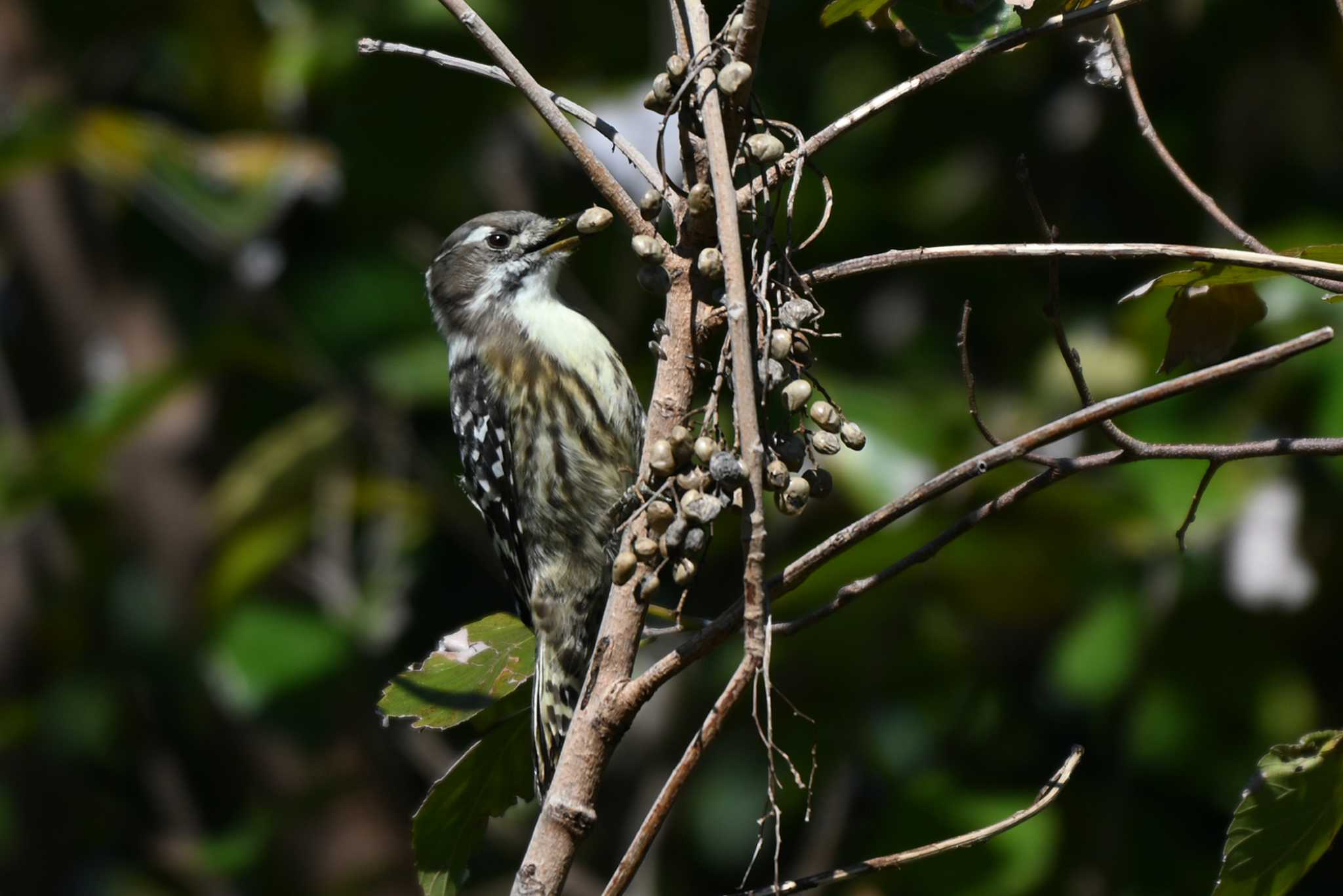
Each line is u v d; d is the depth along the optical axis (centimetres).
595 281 1180
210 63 1208
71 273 1455
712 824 1179
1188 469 948
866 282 1164
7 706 1433
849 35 1157
